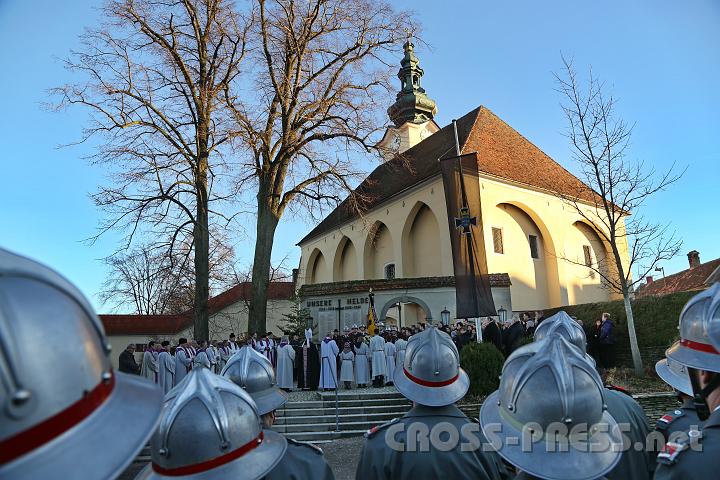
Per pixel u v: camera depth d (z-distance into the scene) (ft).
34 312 4.04
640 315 59.41
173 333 121.90
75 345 4.29
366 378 61.62
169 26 80.89
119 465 4.29
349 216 127.13
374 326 75.77
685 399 12.43
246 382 12.26
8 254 4.21
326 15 83.97
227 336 131.54
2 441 3.75
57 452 3.99
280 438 9.16
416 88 159.12
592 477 7.45
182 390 8.13
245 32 83.20
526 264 104.78
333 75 85.40
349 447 41.19
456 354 12.47
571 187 113.60
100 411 4.52
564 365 7.96
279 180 83.25
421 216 108.68
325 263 140.36
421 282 86.74
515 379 8.15
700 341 9.41
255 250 80.12
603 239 114.01
